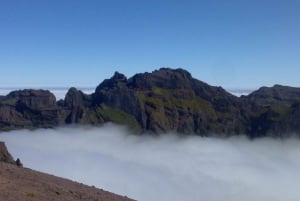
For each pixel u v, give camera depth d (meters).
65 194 39.84
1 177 40.28
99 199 41.97
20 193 35.50
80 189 44.41
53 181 45.12
